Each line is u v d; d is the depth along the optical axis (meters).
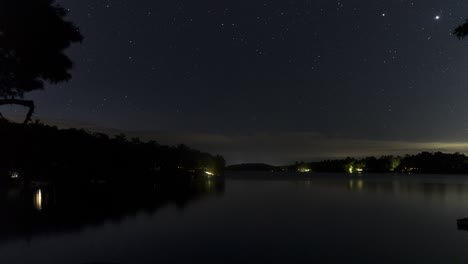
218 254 14.20
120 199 36.75
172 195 42.88
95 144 54.31
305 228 20.12
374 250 14.84
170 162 101.50
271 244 16.00
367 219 23.55
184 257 13.71
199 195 43.31
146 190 51.34
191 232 18.72
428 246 15.45
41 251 14.48
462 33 15.45
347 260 13.36
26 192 34.50
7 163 29.05
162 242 16.28
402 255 13.95
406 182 91.12
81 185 51.25
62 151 43.47
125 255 13.94
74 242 16.14
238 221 22.61
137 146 80.50
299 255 14.09
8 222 21.62
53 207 29.02
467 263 12.84
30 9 16.58
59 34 17.58
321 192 49.62
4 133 26.20
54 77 18.17
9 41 16.44
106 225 20.75
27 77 17.77
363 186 67.56
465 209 28.94
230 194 45.31
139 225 20.92
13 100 17.86
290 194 45.56
